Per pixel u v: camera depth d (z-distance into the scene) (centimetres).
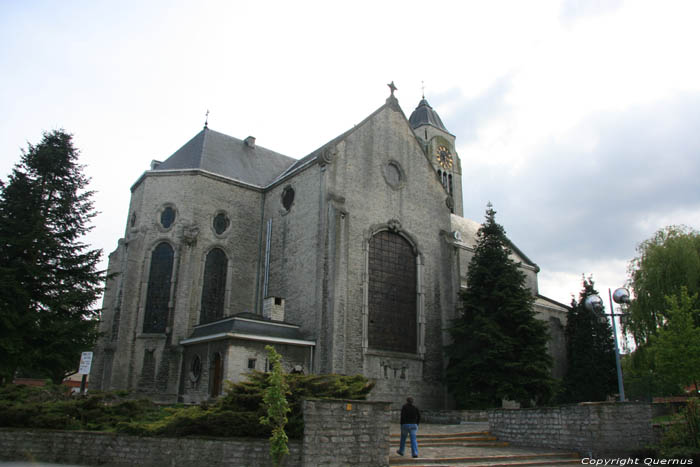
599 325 4559
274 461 1149
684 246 3022
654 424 1719
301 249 2923
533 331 2834
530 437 1798
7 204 2359
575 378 4481
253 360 2420
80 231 2525
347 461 1280
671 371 2217
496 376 2748
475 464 1466
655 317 3027
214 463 1324
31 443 1464
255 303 3158
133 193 3381
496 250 3069
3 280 2153
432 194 3391
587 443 1609
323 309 2639
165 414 1730
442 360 3100
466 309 3039
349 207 2911
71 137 2623
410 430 1498
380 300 2930
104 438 1434
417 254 3170
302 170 3084
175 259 2989
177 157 3491
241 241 3228
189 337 2814
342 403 1305
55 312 2309
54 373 2289
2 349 2144
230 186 3288
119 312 2898
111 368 2778
